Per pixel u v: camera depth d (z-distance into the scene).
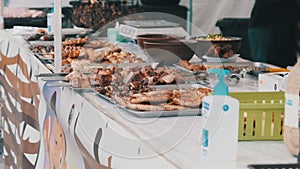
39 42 3.35
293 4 4.85
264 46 5.04
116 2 4.52
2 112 4.15
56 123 2.32
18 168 3.47
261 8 5.16
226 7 5.53
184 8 5.55
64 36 3.44
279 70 2.46
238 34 5.43
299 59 1.34
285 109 1.36
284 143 1.40
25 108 3.17
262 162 1.30
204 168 1.25
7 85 3.83
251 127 1.49
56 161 2.38
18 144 3.43
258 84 2.17
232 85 2.26
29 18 5.19
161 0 5.30
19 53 3.37
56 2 2.54
